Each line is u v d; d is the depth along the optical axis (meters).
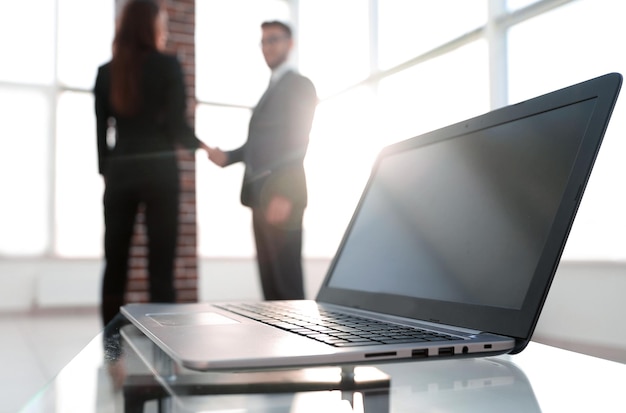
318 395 0.42
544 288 0.51
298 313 0.74
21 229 4.32
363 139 4.43
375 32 4.36
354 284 0.84
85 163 4.46
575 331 2.81
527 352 0.61
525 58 3.05
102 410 0.37
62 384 0.44
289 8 5.20
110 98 2.10
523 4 3.04
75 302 4.28
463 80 3.42
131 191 2.09
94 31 4.48
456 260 0.64
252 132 2.21
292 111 2.14
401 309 0.71
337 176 4.71
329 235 4.77
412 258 0.73
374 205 0.89
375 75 4.29
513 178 0.60
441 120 3.61
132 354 0.56
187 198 4.20
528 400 0.41
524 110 0.62
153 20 2.09
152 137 2.11
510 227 0.58
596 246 2.72
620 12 2.58
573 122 0.55
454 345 0.49
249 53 4.88
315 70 5.04
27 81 4.37
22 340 3.02
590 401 0.40
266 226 2.18
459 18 3.45
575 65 2.78
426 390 0.44
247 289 4.76
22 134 4.35
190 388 0.43
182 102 2.16
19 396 1.86
